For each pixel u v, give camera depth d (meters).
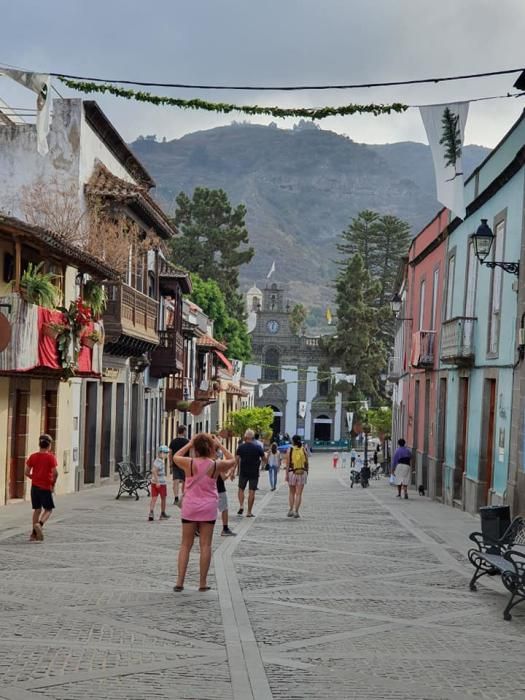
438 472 34.97
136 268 39.19
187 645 10.39
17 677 8.95
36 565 15.73
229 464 13.82
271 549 18.77
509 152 24.83
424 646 10.76
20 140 32.84
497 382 25.41
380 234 121.62
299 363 122.81
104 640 10.50
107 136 36.25
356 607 12.94
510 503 22.83
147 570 15.48
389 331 117.56
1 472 26.23
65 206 31.03
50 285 24.61
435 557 18.16
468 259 31.19
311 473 71.25
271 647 10.45
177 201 104.75
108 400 37.66
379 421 85.31
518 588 12.32
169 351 45.44
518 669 9.88
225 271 103.62
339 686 8.97
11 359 22.45
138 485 30.05
